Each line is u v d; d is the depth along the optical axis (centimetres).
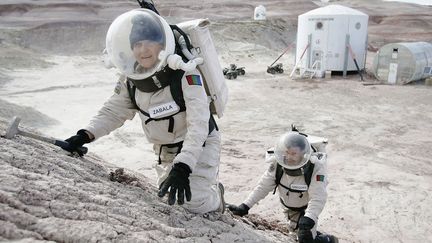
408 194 1022
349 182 1100
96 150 1278
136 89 350
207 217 400
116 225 278
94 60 3569
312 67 3066
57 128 1551
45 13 5562
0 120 533
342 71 3097
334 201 973
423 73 2783
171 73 329
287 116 1903
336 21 2972
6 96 2103
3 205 236
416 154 1384
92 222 268
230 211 512
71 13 5694
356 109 2072
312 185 469
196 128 329
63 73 2936
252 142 1492
